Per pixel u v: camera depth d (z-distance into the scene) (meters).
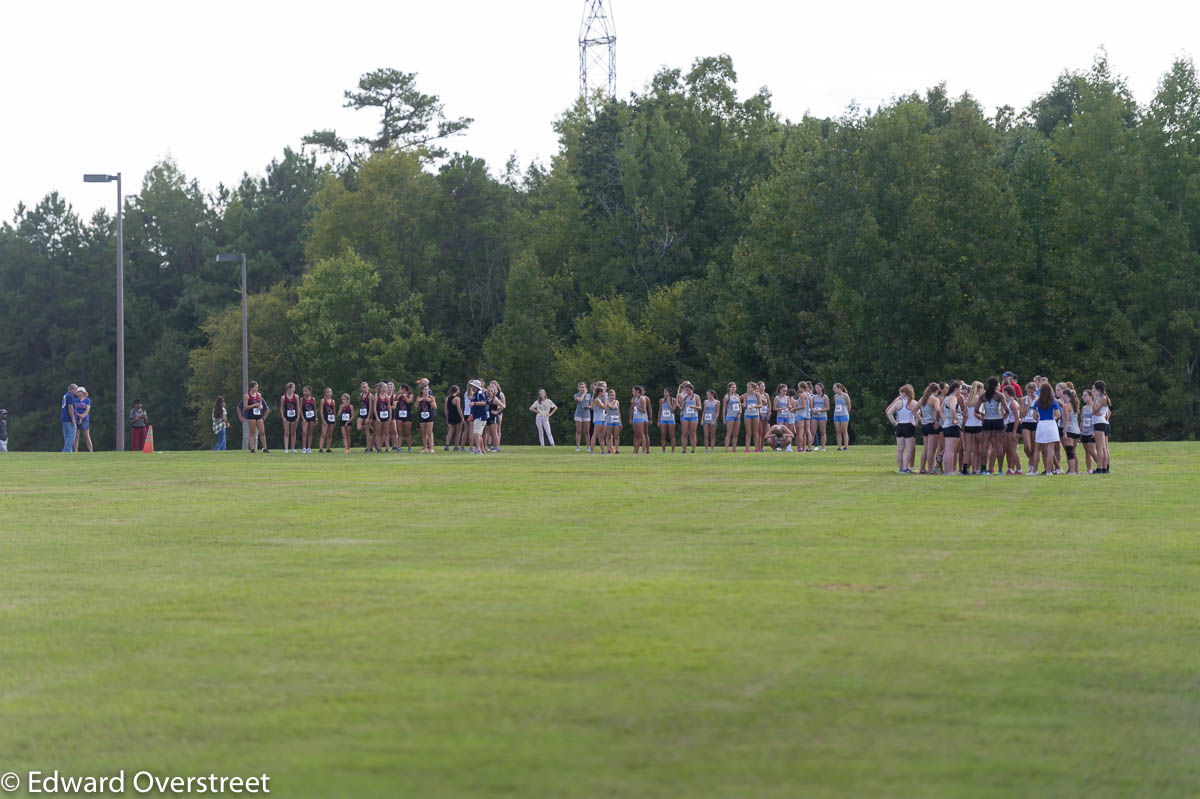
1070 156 85.38
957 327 80.31
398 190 105.06
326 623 11.66
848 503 23.86
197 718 8.54
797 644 10.62
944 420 33.03
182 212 137.88
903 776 7.27
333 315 96.94
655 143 100.00
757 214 89.94
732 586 13.63
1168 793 7.02
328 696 9.04
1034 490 27.06
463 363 105.62
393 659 10.15
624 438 91.62
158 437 124.25
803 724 8.26
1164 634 11.08
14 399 131.12
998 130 100.75
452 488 28.22
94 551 17.08
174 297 135.38
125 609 12.52
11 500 25.67
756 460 41.19
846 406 50.41
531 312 97.69
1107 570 14.79
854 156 86.81
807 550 16.67
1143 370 79.88
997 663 9.94
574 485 29.05
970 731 8.13
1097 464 33.31
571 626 11.41
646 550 16.73
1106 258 82.56
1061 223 84.75
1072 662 9.99
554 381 96.50
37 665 10.10
